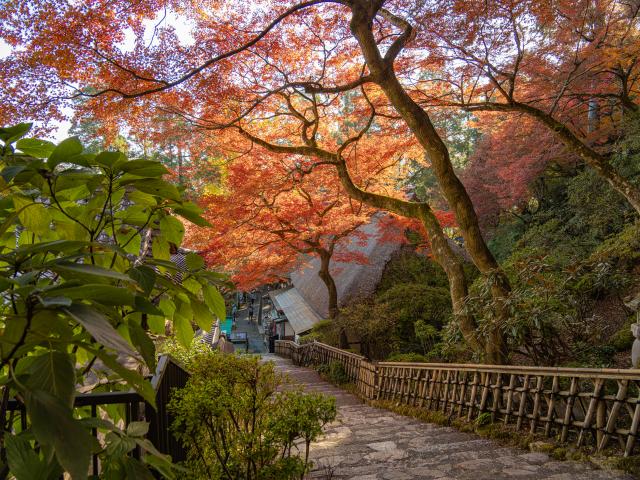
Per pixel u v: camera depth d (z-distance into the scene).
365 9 7.46
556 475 3.96
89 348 1.20
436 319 13.95
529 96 11.46
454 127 24.44
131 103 7.29
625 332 8.66
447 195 7.80
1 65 6.09
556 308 6.12
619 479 3.75
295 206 12.65
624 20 10.70
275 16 8.03
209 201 10.98
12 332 1.16
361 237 15.19
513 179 16.41
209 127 8.63
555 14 8.38
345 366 12.74
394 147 11.51
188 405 2.69
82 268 1.16
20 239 1.92
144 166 1.64
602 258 6.67
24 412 1.61
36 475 1.13
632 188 8.64
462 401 6.66
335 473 4.52
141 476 1.39
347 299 17.52
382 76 7.74
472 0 7.11
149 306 1.34
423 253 17.17
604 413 4.44
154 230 2.30
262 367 3.15
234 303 38.22
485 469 4.32
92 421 1.36
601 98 12.16
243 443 2.87
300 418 2.85
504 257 18.66
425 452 5.11
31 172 1.55
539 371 5.25
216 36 7.54
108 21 6.25
